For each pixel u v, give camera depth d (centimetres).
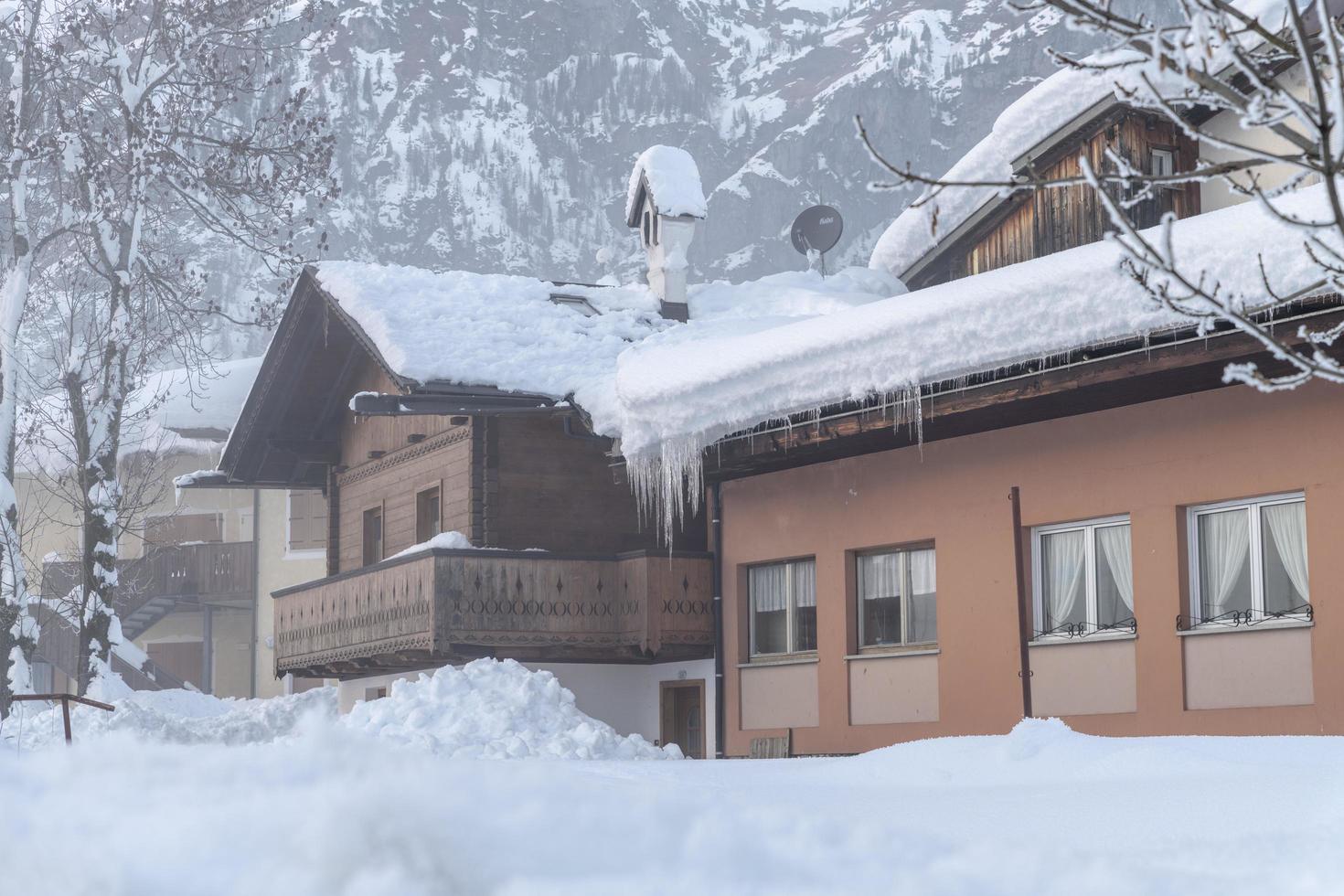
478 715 1934
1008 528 1720
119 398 2770
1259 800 750
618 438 2041
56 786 648
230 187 3164
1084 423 1641
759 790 955
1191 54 523
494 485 2253
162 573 4194
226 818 543
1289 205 1217
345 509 2770
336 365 2742
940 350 1525
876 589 1938
